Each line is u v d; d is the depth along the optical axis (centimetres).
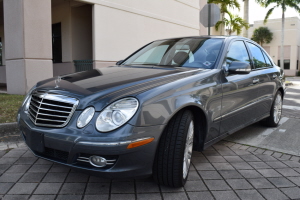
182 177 268
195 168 331
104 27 944
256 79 415
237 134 477
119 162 232
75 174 305
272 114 504
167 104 254
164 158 258
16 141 417
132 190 272
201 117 303
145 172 245
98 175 237
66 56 1061
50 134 246
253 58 441
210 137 318
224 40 383
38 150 257
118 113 233
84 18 1066
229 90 340
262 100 446
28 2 709
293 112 686
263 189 282
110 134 228
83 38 1070
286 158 371
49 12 754
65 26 1048
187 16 1362
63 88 268
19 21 710
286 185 291
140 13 1076
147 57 400
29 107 290
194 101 278
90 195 261
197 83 295
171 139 258
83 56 1077
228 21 2066
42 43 746
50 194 262
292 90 1328
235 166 339
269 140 445
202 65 345
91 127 234
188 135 276
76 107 245
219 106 322
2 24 1313
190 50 376
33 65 731
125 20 1020
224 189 280
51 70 771
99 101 240
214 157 369
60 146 241
